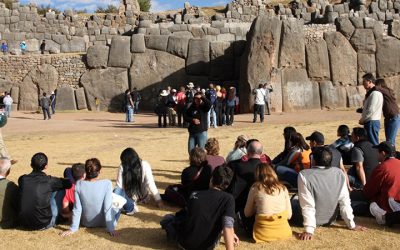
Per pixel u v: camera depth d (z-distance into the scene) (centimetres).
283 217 677
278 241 671
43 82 3200
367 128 993
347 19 2803
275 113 2555
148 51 3109
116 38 3144
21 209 716
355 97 2711
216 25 3597
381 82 1026
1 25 4094
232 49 3016
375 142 993
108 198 730
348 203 714
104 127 2216
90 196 726
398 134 1598
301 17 3956
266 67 2584
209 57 3034
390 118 1015
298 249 641
